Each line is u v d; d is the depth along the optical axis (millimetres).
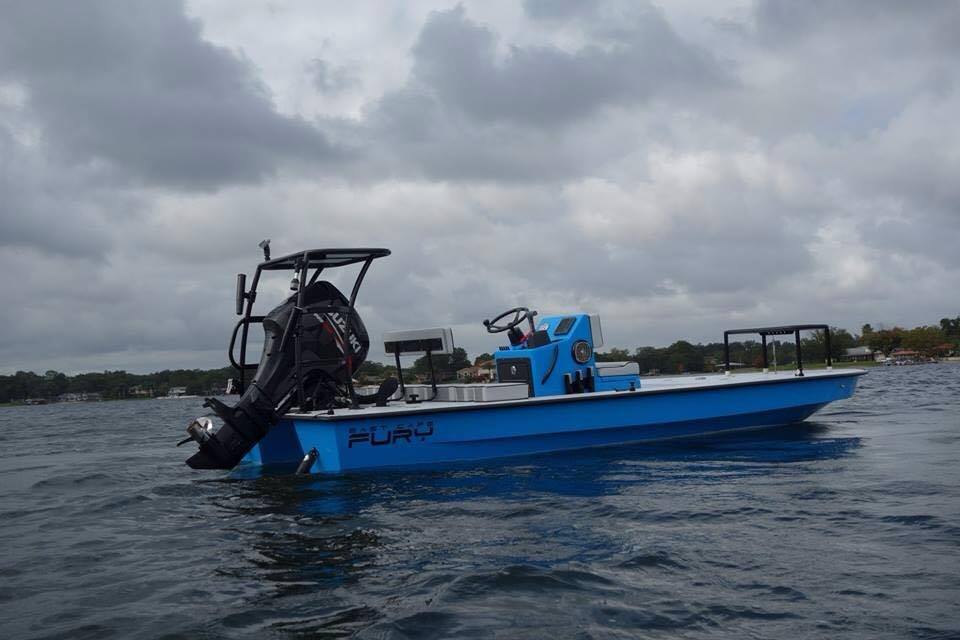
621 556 4438
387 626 3420
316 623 3514
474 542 4914
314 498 6738
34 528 6117
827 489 6273
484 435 8664
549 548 4691
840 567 4066
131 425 24656
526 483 7113
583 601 3682
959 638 3084
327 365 8414
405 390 10070
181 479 8586
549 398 9016
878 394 21859
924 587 3693
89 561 4914
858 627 3240
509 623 3424
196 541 5324
